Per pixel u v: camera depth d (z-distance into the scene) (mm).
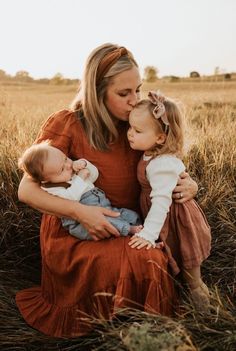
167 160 2279
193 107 6836
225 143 4020
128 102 2330
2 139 4180
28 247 3020
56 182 2305
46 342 2334
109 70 2287
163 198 2248
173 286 2252
